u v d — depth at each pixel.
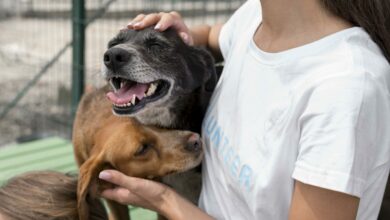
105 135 1.51
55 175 1.41
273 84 1.19
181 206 1.28
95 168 1.38
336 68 1.10
